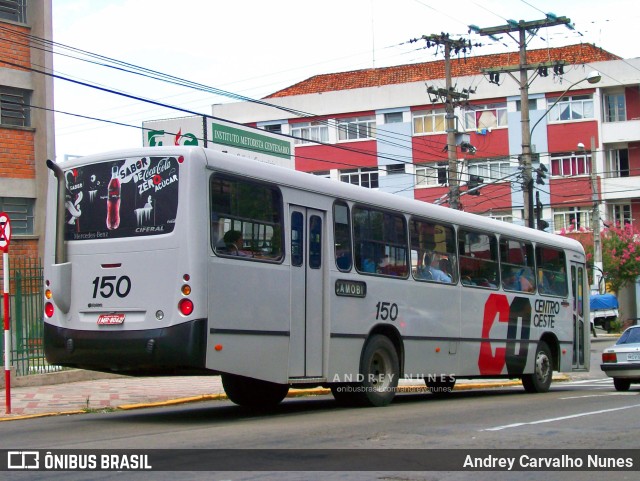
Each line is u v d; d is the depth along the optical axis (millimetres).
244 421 11969
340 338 13188
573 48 54750
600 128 50031
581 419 11984
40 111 25422
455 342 16031
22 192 24953
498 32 32906
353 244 13641
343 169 54281
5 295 13539
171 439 9992
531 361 18547
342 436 10109
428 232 15570
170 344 10852
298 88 59094
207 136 28562
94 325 11500
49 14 25578
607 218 50812
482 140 51594
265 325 11828
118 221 11516
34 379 17828
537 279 19078
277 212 12258
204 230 11047
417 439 9852
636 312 54062
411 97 53031
